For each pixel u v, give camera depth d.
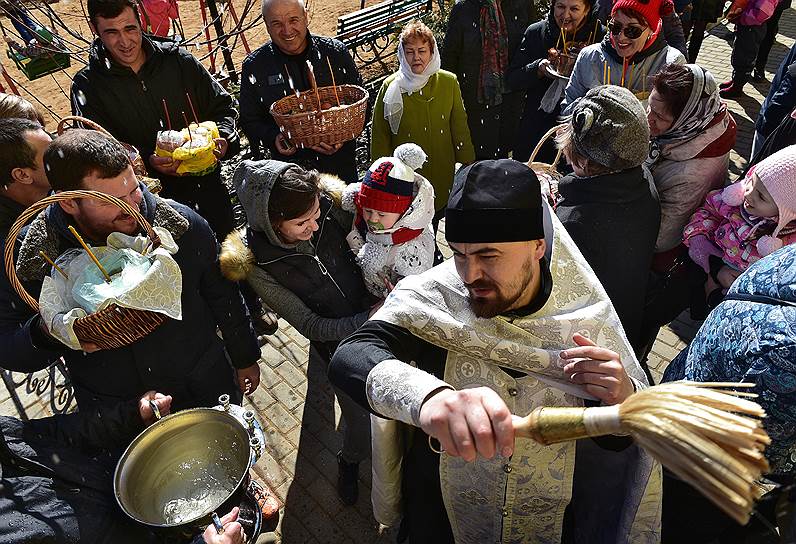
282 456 2.94
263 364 3.45
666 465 0.78
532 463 1.36
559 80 3.46
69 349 1.83
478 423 0.87
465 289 1.32
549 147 3.76
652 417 0.80
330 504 2.71
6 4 5.24
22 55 6.24
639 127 1.74
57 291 1.60
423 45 3.15
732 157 5.12
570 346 1.28
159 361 1.97
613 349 1.32
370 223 2.04
